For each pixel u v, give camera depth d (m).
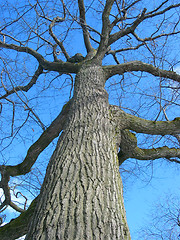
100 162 2.19
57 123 4.37
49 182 2.03
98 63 4.24
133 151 4.18
